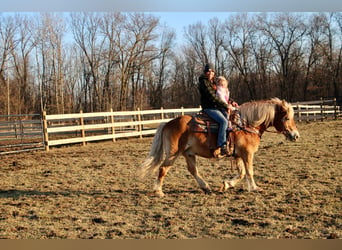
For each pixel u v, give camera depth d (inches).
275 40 1927.9
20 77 1802.4
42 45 1702.8
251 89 2058.3
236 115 242.4
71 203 239.9
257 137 247.9
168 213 210.5
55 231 186.4
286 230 177.6
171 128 246.8
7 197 261.7
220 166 349.4
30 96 1839.3
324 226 181.6
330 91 1873.8
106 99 1685.5
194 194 250.2
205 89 239.3
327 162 344.5
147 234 178.5
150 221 197.6
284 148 451.2
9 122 578.9
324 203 217.3
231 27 2038.6
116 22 1594.5
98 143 622.2
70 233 183.3
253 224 187.2
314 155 387.5
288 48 1907.0
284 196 235.9
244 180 286.8
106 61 1646.2
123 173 339.3
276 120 253.1
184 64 2241.6
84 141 598.2
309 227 180.5
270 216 198.2
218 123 237.8
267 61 1985.7
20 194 270.1
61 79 1672.0
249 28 2004.2
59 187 290.8
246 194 244.1
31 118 1670.8
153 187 273.9
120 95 1679.4
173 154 246.2
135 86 1875.0
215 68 2145.7
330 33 1854.1
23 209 227.9
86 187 286.8
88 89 1766.7
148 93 2110.0
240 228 182.9
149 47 1641.2
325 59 1860.2
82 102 1793.8
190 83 2231.8
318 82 1887.3
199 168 343.3
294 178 285.1
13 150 558.9
